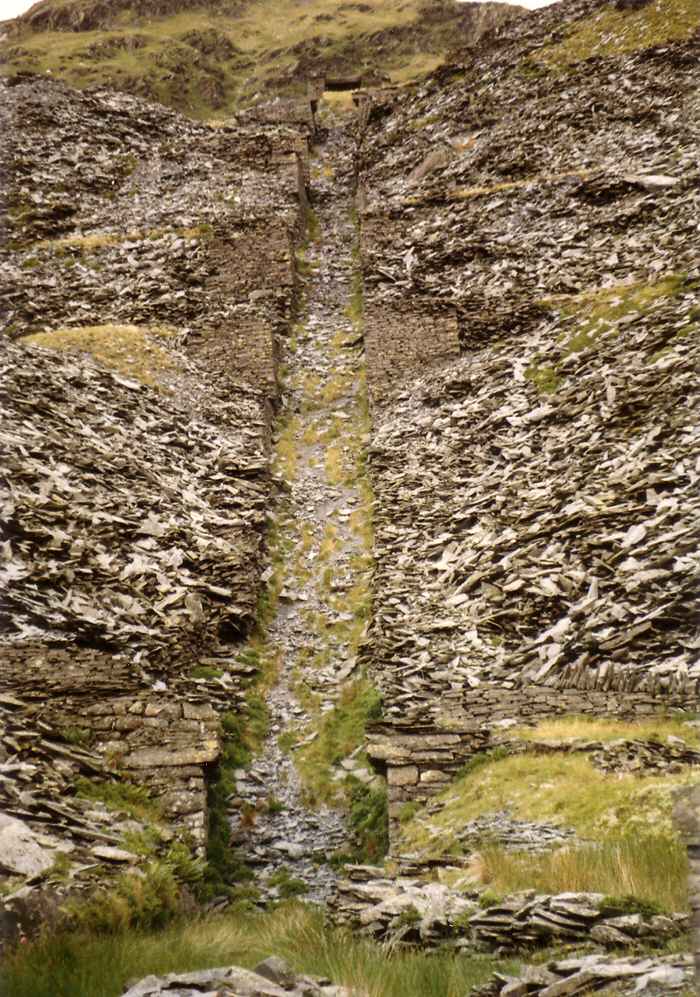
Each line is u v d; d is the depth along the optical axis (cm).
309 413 4206
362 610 2798
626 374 3319
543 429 3325
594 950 1068
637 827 1410
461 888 1347
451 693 2175
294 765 2138
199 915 1434
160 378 3984
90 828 1524
